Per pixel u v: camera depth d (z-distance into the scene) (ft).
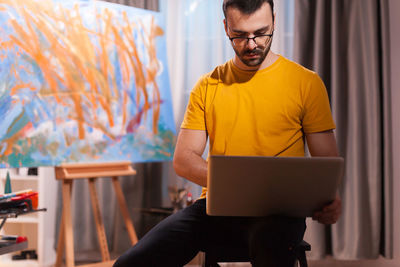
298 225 3.93
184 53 10.52
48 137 7.29
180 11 10.52
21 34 7.15
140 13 8.98
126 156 8.30
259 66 4.76
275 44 10.11
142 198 10.28
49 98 7.36
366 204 9.48
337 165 3.43
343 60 9.73
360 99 9.48
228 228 4.38
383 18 9.39
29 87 7.14
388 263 9.64
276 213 3.75
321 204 3.64
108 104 8.16
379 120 9.41
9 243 6.08
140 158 8.51
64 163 7.45
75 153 7.61
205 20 10.53
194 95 4.98
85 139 7.77
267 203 3.62
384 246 9.41
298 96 4.65
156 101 8.95
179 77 10.52
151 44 9.04
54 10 7.66
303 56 9.70
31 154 7.04
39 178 9.36
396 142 9.80
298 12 9.67
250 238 3.86
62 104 7.52
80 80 7.80
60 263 8.08
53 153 7.32
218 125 4.75
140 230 10.21
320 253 9.49
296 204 3.64
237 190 3.50
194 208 4.53
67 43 7.72
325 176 3.47
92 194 8.28
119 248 10.15
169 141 9.03
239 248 4.49
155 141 8.80
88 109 7.86
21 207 6.16
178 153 4.77
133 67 8.64
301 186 3.49
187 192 9.40
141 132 8.61
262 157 3.37
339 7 9.64
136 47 8.75
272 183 3.47
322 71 9.57
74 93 7.69
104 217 10.16
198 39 10.50
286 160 3.38
